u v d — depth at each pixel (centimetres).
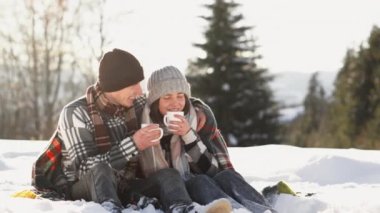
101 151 330
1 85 2525
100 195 304
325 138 2672
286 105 2875
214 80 2708
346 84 2575
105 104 338
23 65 2503
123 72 332
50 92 2461
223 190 333
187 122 347
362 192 411
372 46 2494
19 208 287
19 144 760
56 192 345
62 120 333
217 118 2686
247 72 2745
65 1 2419
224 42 2756
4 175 508
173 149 351
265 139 2700
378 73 2442
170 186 309
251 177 523
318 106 3894
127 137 330
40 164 351
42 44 2456
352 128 2478
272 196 345
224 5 2786
